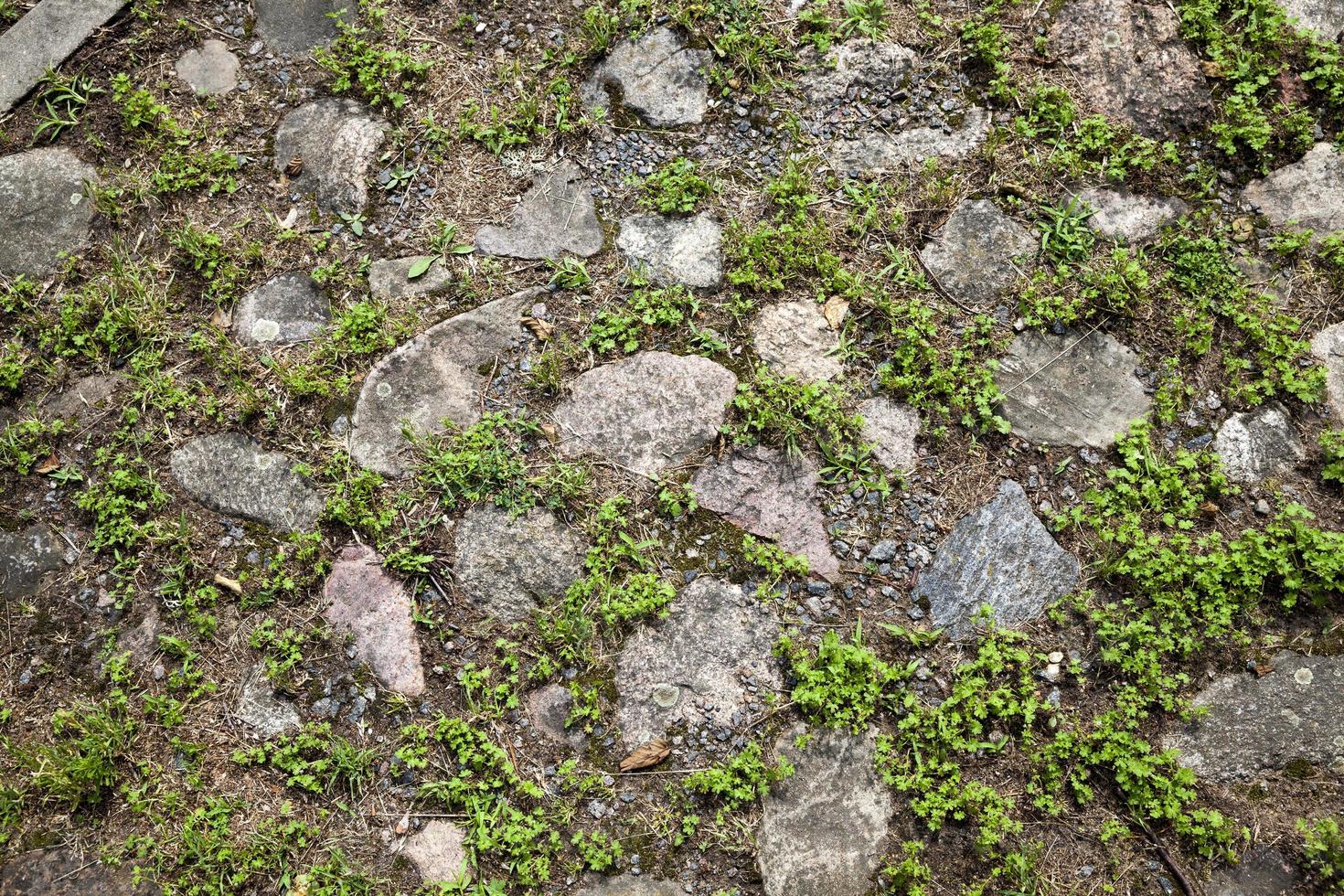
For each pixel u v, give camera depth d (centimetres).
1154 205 174
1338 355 169
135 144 184
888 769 157
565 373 172
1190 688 159
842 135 180
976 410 168
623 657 162
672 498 166
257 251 177
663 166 179
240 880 157
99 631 166
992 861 155
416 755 160
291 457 170
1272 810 156
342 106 184
